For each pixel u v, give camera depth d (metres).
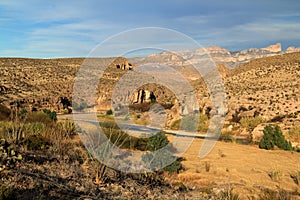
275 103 42.50
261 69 73.25
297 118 33.34
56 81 71.62
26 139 10.91
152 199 7.54
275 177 11.26
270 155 16.09
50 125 16.75
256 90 55.38
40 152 10.16
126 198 7.15
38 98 52.19
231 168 12.52
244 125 30.23
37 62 94.00
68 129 14.88
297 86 52.53
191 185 9.58
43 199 6.00
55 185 6.95
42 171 7.89
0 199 5.45
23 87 61.72
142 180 9.13
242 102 45.75
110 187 7.77
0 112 19.89
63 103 53.25
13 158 8.01
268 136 19.19
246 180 10.73
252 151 17.30
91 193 6.93
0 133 11.22
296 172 12.32
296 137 24.11
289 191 9.59
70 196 6.47
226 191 8.52
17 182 6.61
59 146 11.30
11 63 87.25
